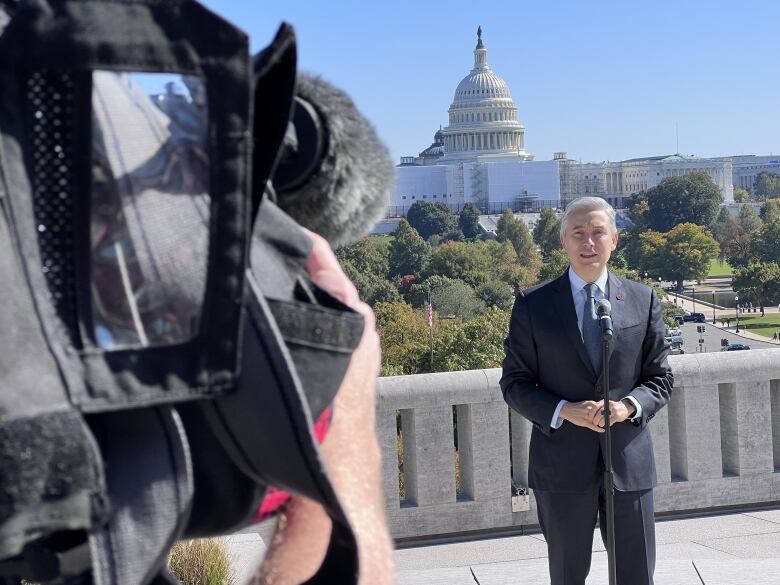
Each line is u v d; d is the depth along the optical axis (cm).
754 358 748
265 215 89
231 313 75
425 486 698
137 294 74
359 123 103
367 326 97
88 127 73
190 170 76
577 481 464
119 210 74
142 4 74
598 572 581
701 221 19038
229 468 84
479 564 648
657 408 463
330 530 92
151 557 73
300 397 76
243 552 559
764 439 750
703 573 557
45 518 66
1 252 70
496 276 13500
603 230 466
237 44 76
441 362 7188
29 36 71
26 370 68
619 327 465
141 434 75
